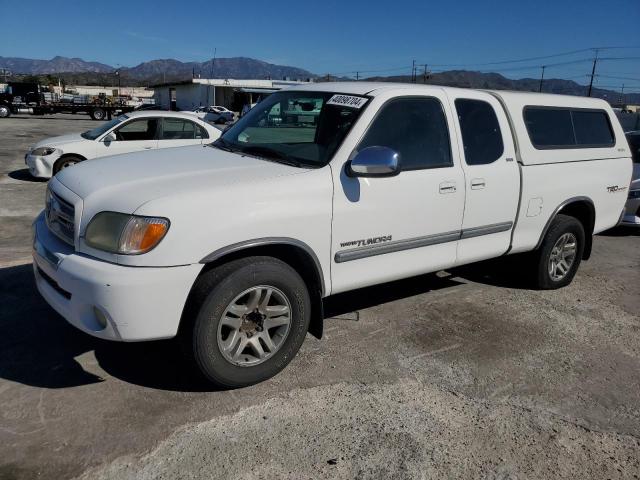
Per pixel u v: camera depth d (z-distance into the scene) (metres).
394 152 3.49
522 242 4.98
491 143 4.55
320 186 3.48
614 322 4.87
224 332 3.32
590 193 5.45
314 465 2.77
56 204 3.41
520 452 2.99
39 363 3.56
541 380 3.76
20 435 2.85
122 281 2.88
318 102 4.09
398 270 4.05
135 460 2.72
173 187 3.16
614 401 3.56
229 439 2.92
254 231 3.21
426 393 3.50
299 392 3.41
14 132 24.11
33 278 4.98
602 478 2.84
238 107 56.16
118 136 10.30
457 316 4.77
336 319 4.56
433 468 2.81
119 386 3.35
